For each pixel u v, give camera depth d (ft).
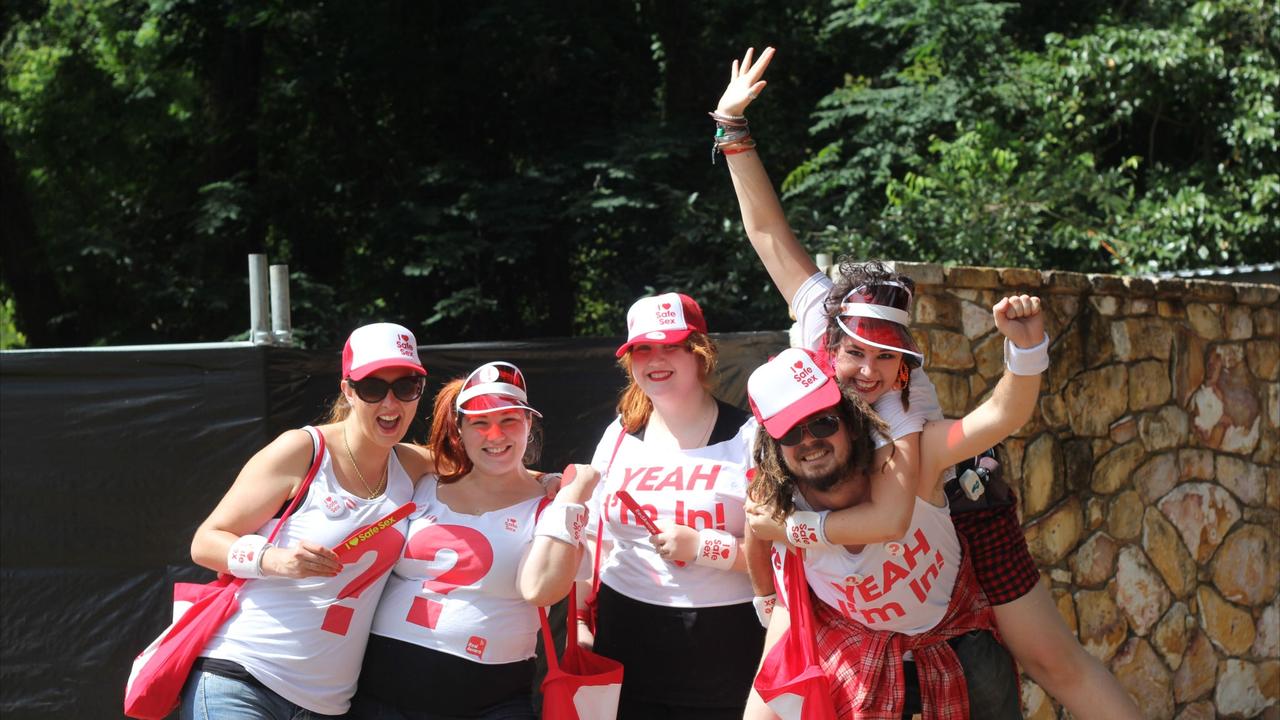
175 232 52.95
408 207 45.98
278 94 52.37
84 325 50.08
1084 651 10.50
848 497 9.64
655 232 46.55
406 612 10.39
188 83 54.03
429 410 14.47
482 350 14.56
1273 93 42.45
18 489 13.89
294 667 10.11
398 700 10.36
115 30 55.47
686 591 10.90
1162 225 40.37
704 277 42.98
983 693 10.10
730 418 11.44
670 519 10.94
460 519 10.59
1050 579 15.24
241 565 9.98
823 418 9.27
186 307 48.88
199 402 13.74
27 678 13.80
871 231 40.88
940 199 40.65
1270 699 18.85
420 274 43.75
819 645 10.11
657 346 11.12
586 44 50.03
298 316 45.39
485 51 48.75
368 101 53.06
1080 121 42.68
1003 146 42.11
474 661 10.27
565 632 14.16
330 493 10.39
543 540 10.20
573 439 14.60
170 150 54.70
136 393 13.82
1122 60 41.57
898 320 9.62
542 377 14.65
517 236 46.06
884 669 9.82
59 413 13.85
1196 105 43.68
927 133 44.45
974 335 14.75
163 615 13.70
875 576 9.64
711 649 10.84
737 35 50.16
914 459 9.41
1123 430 16.42
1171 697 16.89
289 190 53.01
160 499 13.74
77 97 52.90
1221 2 41.91
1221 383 18.16
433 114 53.11
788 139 48.75
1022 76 42.70
